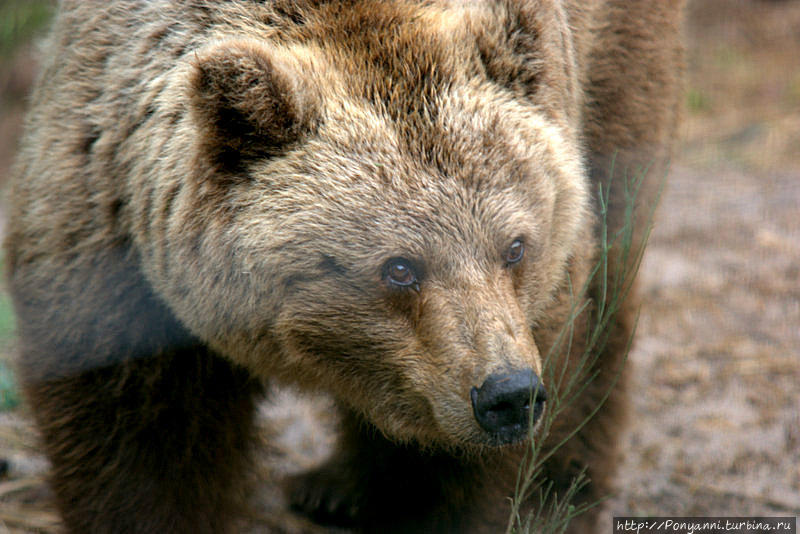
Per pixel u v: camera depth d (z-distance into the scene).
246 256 7.19
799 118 22.11
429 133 7.14
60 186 7.85
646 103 10.48
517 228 7.20
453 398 6.94
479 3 8.20
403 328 7.20
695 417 12.25
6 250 8.33
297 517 10.84
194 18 7.76
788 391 12.62
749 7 28.52
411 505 9.30
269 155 7.21
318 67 7.34
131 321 7.69
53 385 7.82
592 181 10.02
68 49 8.32
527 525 7.93
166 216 7.39
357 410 8.03
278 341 7.54
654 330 14.06
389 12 7.63
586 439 10.20
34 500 10.18
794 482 11.04
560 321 8.16
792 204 17.81
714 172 19.80
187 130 7.31
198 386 7.98
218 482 8.42
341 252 7.06
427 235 7.00
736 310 14.52
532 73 7.68
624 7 10.03
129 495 7.96
